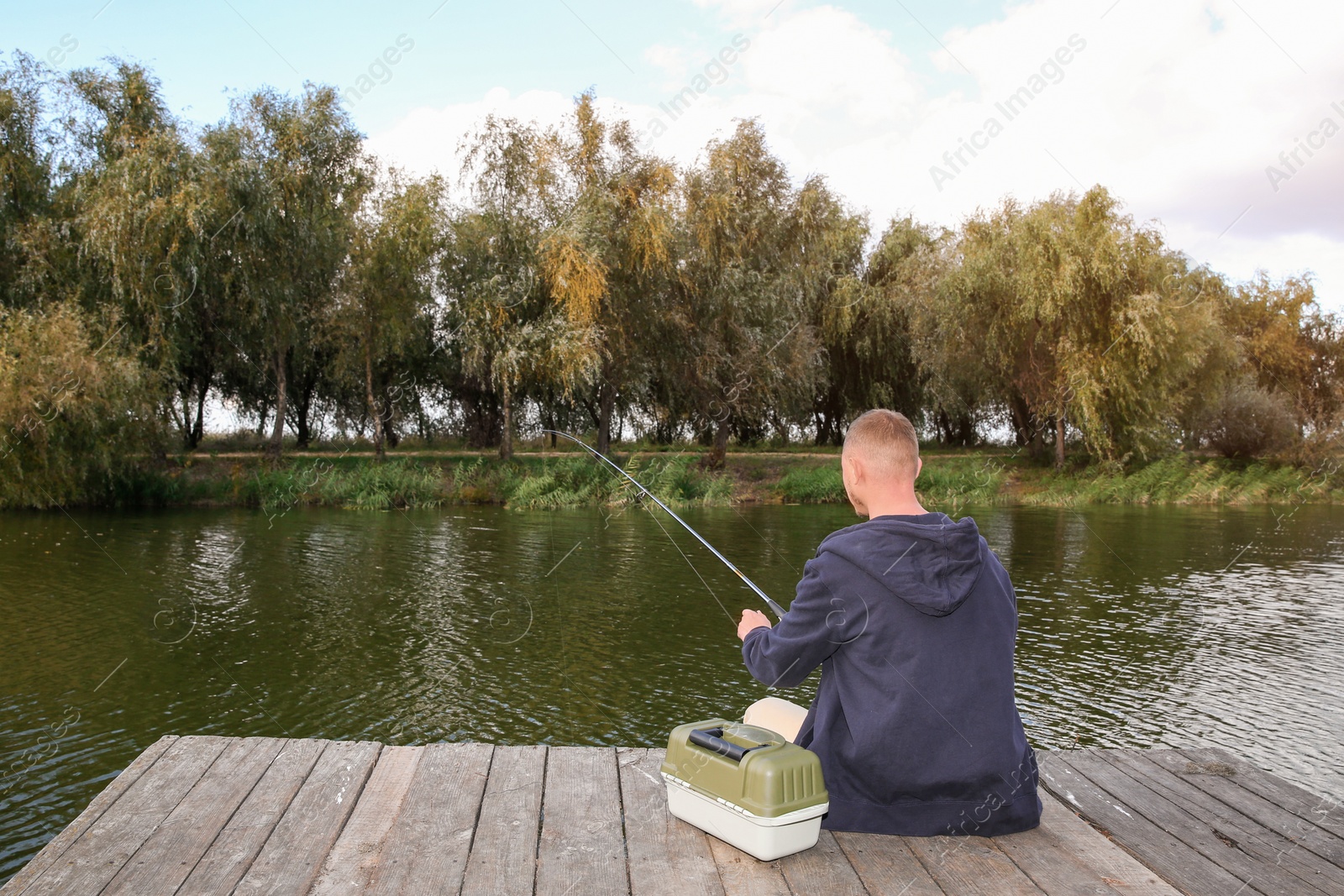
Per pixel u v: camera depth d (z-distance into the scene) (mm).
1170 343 20234
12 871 3977
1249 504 20266
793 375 22609
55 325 15594
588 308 18641
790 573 10836
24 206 17312
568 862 2018
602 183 19812
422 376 26422
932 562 1888
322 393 27203
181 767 2613
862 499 2076
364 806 2348
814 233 22344
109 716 5922
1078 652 7547
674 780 2199
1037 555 12367
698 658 7273
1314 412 30234
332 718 5914
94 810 2307
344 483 18609
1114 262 19547
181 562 11281
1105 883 1909
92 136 17891
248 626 8195
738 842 2037
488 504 18984
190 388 22391
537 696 6352
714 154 21156
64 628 8086
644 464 20891
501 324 19484
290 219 18656
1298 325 31531
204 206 16500
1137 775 2732
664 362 21375
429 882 1936
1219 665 7160
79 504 17141
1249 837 2260
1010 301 21141
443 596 9406
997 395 24516
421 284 21781
